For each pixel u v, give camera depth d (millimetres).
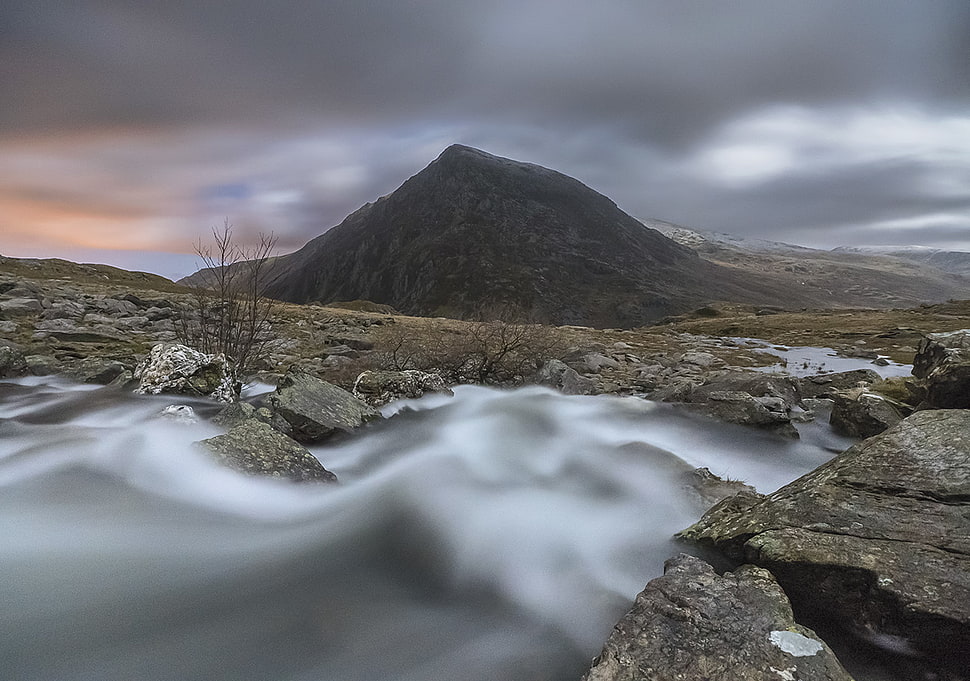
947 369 10734
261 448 8672
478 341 21016
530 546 7086
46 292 34125
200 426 10352
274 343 27078
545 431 12500
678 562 5422
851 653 4906
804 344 48312
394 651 5043
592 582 6270
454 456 10469
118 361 17906
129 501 7613
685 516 7965
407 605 5809
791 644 4094
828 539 5359
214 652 4816
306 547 6824
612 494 8844
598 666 3961
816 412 15273
